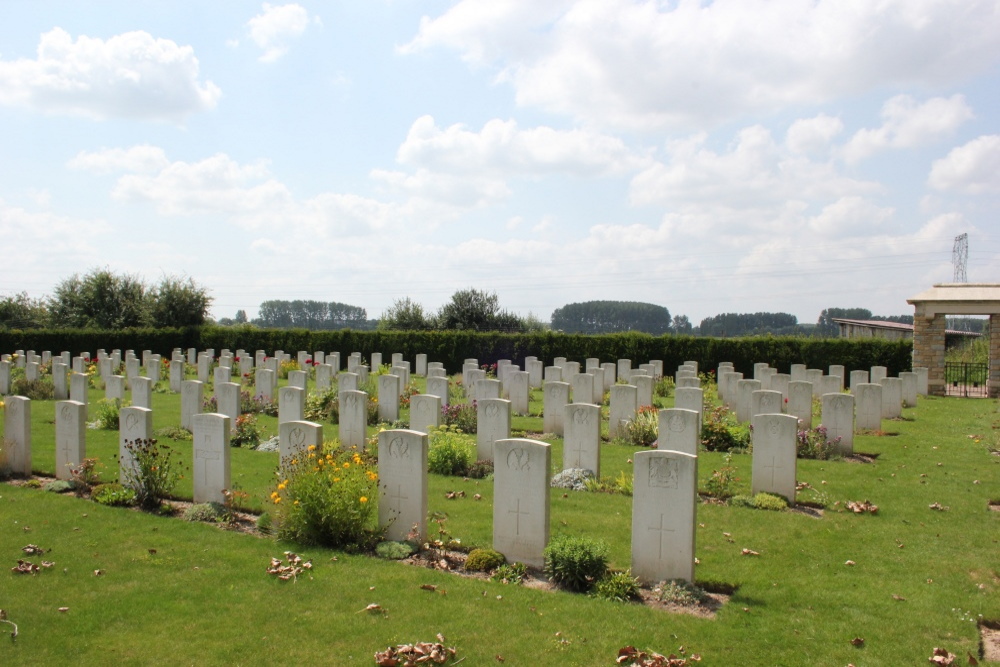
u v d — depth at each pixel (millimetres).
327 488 9828
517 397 24359
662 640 7137
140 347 46312
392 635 7180
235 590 8250
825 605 8047
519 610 7754
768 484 12734
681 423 13688
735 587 8625
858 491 13328
